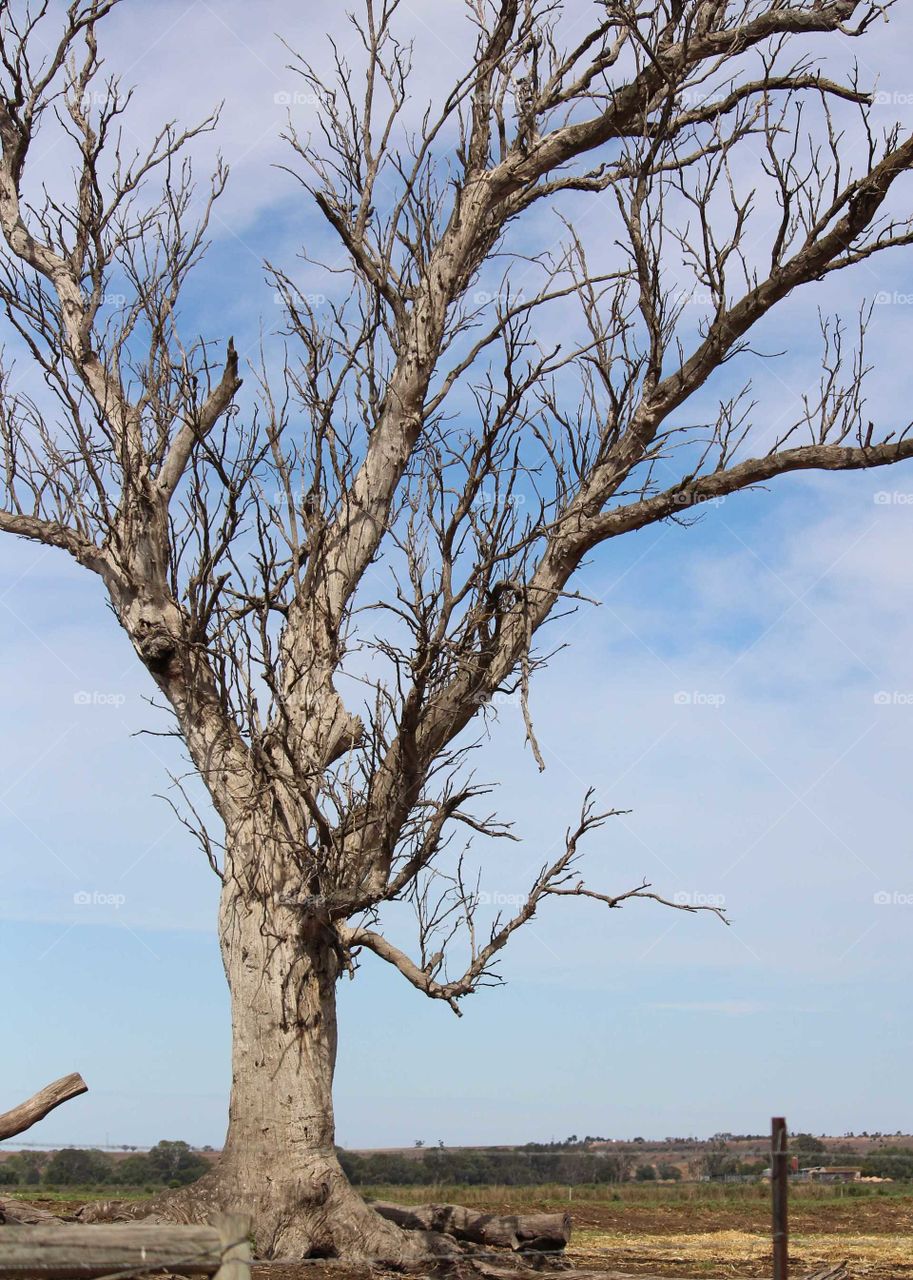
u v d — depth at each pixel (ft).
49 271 52.08
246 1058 43.24
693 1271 41.70
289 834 44.09
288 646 47.01
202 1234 18.20
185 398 46.26
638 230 45.24
